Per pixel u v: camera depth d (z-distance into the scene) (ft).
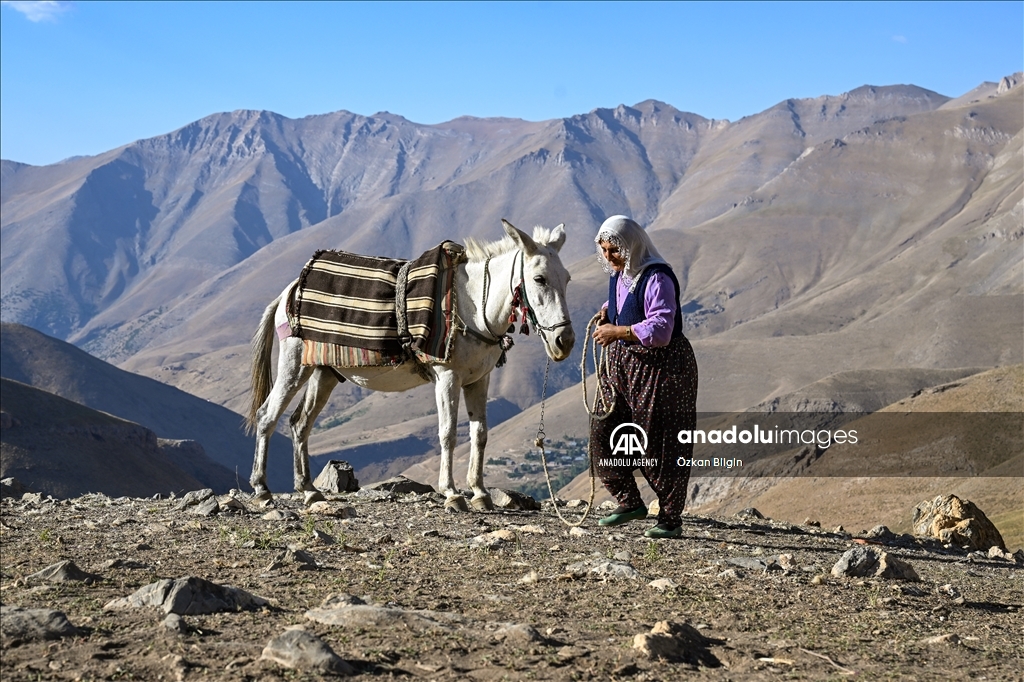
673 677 16.10
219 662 15.24
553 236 32.01
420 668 15.61
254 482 36.27
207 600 18.10
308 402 37.22
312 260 36.01
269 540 25.68
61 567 20.08
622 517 30.63
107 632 16.46
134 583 20.24
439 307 32.99
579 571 23.39
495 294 32.27
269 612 18.25
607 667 16.17
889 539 38.11
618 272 28.09
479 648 16.75
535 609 19.88
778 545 31.09
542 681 15.35
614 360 28.76
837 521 472.85
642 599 21.24
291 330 35.32
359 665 15.49
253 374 37.60
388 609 17.98
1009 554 37.99
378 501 36.22
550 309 30.83
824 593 23.13
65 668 14.66
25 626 15.96
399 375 35.12
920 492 474.08
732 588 22.95
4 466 602.03
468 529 29.68
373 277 34.42
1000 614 23.09
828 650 18.38
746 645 18.30
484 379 34.78
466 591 21.21
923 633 20.27
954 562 32.55
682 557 26.58
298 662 15.03
